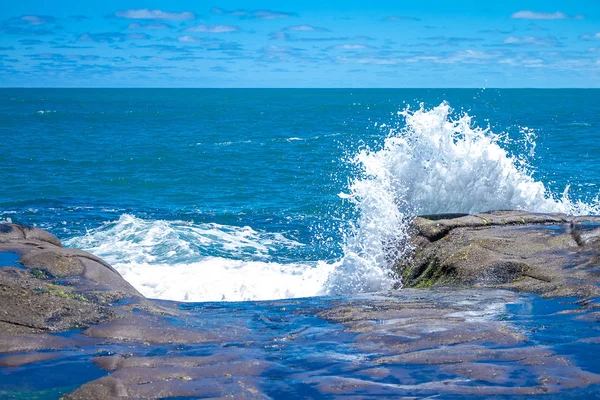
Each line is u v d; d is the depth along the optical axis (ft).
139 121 212.64
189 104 399.24
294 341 18.76
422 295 25.00
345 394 14.51
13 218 55.62
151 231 49.85
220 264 41.27
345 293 32.86
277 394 14.55
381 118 232.94
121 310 20.40
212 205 64.44
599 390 14.49
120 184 77.25
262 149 116.78
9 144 123.13
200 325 20.15
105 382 14.62
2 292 19.62
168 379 15.11
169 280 37.70
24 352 16.94
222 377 15.39
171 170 89.04
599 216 31.96
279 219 57.72
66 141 132.36
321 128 174.60
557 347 17.42
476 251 28.68
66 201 65.57
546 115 224.74
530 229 30.81
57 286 21.44
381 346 17.98
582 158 93.45
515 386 14.78
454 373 15.67
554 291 23.75
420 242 31.86
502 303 22.76
